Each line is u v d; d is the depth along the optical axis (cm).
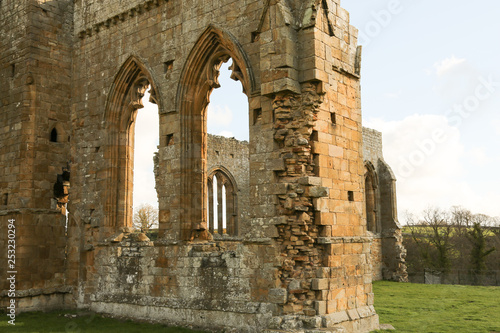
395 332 1838
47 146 2622
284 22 1716
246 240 1756
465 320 2122
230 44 1956
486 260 5575
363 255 1930
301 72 1742
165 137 2166
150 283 2095
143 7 2319
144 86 2469
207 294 1878
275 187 1708
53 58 2670
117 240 2281
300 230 1681
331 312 1691
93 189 2439
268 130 1762
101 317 2188
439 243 5656
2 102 2728
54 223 2611
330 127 1844
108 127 2425
